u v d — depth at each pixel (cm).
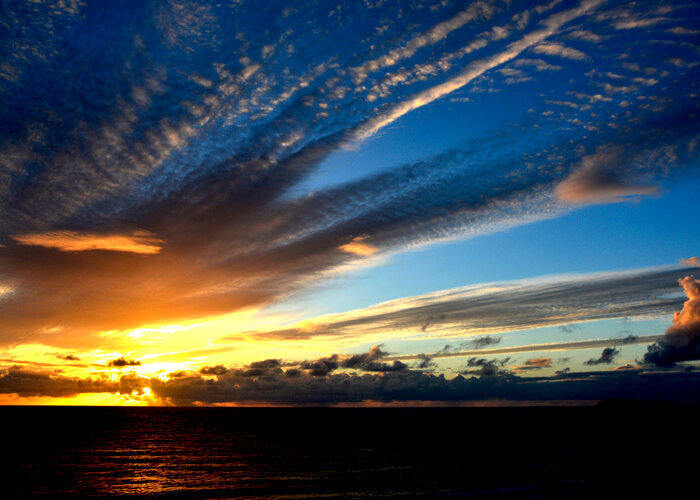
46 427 10381
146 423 12494
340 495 3347
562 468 4594
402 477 4100
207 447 6694
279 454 5859
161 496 3384
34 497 3391
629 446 6644
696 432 9412
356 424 12925
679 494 3362
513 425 12081
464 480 3934
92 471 4491
